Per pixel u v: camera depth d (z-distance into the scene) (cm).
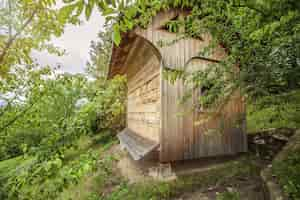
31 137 173
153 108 361
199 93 346
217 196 253
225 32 187
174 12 330
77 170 104
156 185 297
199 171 341
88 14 66
